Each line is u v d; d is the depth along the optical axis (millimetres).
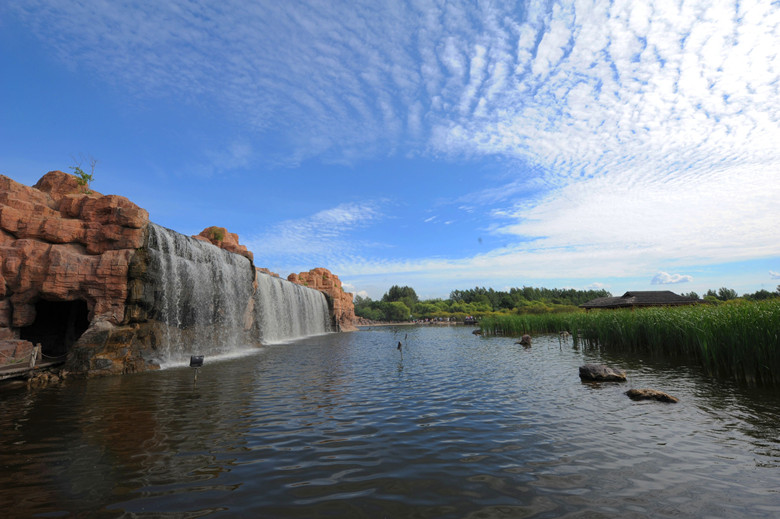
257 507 5914
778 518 5535
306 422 10781
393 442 9016
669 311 24438
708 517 5562
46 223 22750
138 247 23766
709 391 13938
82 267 22375
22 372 18266
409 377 18562
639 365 20281
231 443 9016
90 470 7461
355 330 88625
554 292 191000
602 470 7305
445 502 6035
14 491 6539
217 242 49094
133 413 11898
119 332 21594
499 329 52969
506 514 5633
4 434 9797
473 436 9430
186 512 5770
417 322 155000
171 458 8078
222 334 36031
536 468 7418
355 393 14852
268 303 48219
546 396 13852
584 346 30406
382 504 5984
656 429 9812
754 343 14961
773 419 10477
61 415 11711
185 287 29719
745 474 7078
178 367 23359
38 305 24328
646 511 5727
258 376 19375
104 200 24219
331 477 7051
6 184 22875
